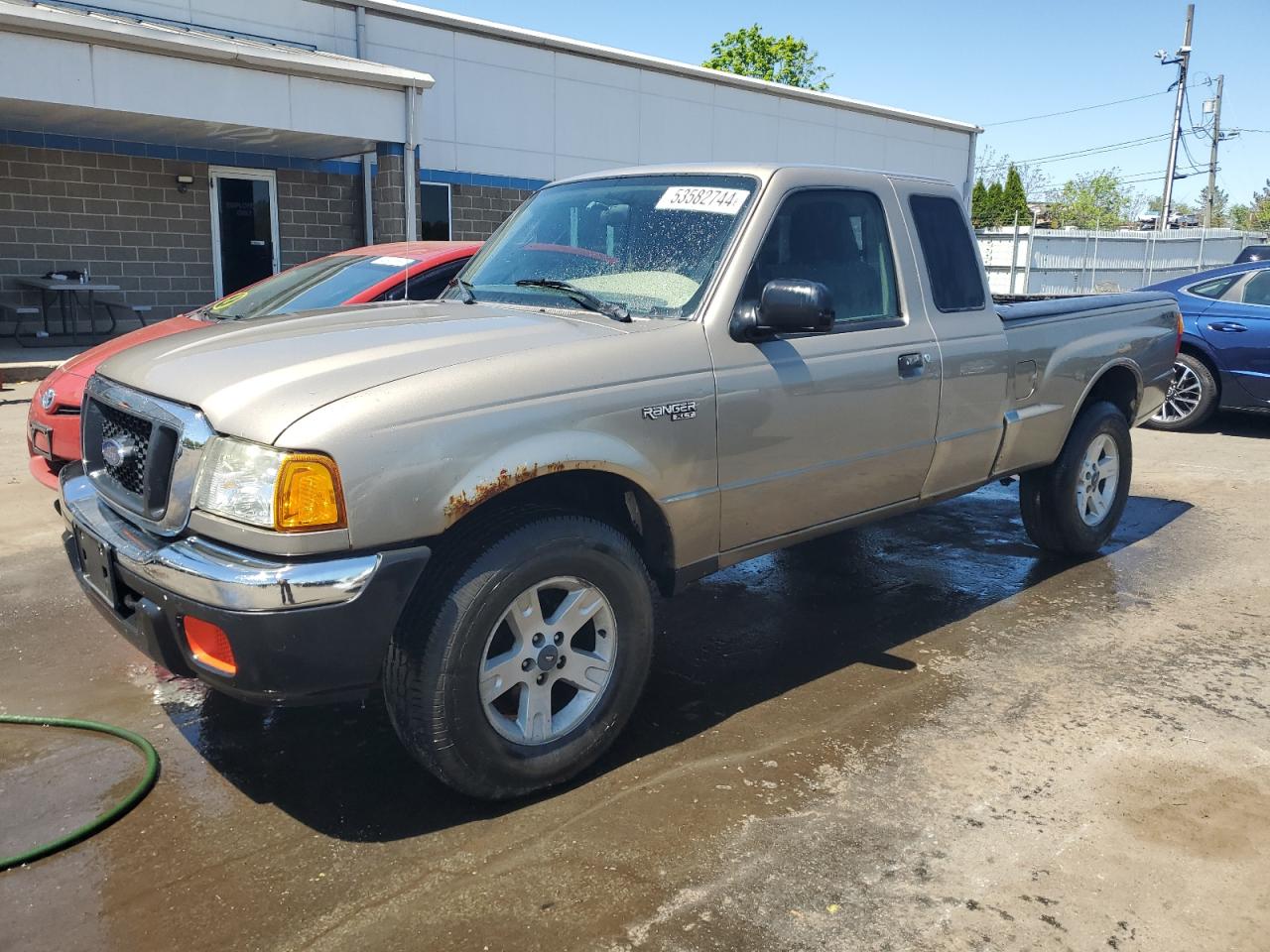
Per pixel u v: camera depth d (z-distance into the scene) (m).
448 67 16.62
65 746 3.48
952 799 3.16
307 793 3.19
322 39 15.27
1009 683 4.04
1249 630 4.64
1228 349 9.23
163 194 14.86
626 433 3.20
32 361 11.85
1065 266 28.66
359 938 2.52
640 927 2.55
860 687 4.00
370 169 16.70
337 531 2.66
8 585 5.04
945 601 5.03
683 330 3.45
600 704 3.27
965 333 4.47
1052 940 2.51
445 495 2.80
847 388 3.90
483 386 2.93
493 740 2.99
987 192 45.38
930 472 4.43
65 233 14.16
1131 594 5.14
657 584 3.65
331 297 6.44
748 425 3.57
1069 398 5.16
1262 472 7.98
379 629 2.74
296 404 2.72
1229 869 2.80
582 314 3.58
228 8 14.34
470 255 6.85
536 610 3.08
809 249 3.92
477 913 2.61
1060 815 3.07
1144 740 3.56
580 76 18.28
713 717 3.74
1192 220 61.00
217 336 3.43
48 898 2.67
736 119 20.81
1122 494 5.75
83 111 11.73
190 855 2.86
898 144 24.55
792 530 3.91
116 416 3.23
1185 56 42.00
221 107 12.12
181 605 2.71
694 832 2.97
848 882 2.74
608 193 4.20
